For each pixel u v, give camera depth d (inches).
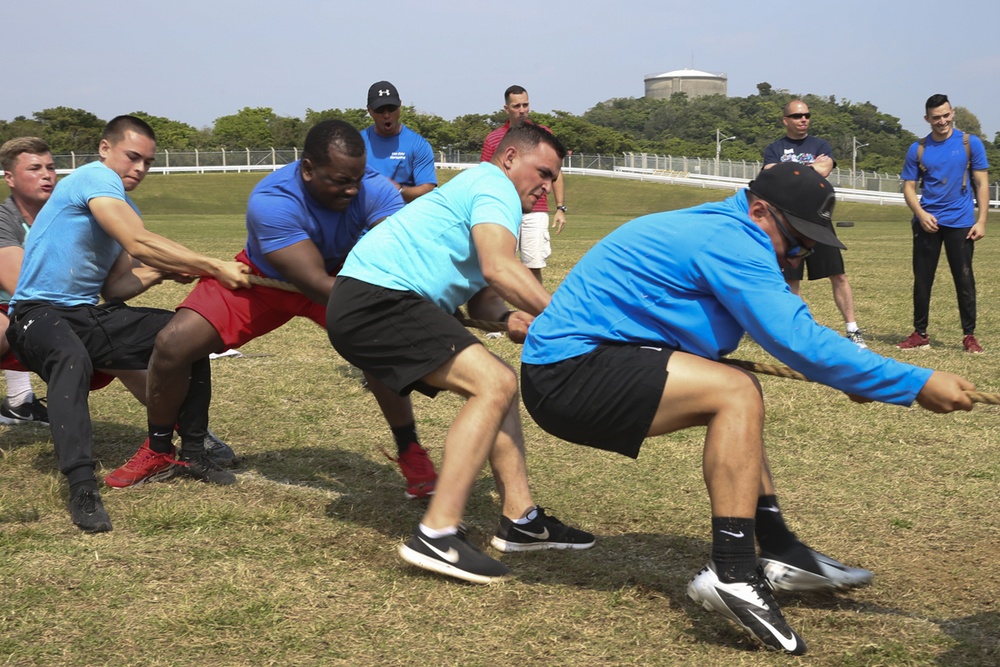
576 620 129.6
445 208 145.4
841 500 181.3
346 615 129.6
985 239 968.3
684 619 130.2
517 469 155.9
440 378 142.9
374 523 165.6
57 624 125.6
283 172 172.1
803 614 132.7
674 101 6077.8
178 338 175.5
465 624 128.0
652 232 129.1
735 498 123.0
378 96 290.5
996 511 175.6
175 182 2234.3
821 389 266.8
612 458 206.2
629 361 127.0
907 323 386.9
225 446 201.6
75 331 180.7
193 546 152.9
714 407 124.0
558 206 374.3
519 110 331.6
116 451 208.7
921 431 227.1
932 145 323.6
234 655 118.7
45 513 167.8
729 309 124.4
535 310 138.5
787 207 124.8
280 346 324.2
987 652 120.8
